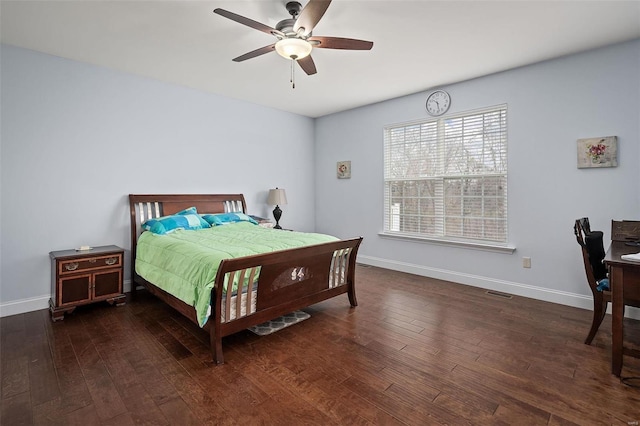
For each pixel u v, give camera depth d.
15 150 3.03
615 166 2.96
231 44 2.94
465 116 3.97
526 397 1.80
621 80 2.91
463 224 4.05
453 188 4.12
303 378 2.01
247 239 3.13
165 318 2.98
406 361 2.20
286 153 5.41
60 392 1.86
